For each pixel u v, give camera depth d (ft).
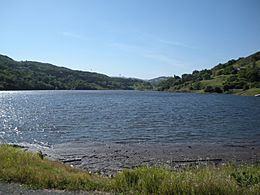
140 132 123.75
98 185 33.01
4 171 35.65
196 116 189.37
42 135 116.16
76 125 144.66
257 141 104.68
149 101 351.46
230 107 267.39
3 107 254.27
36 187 31.60
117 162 72.64
